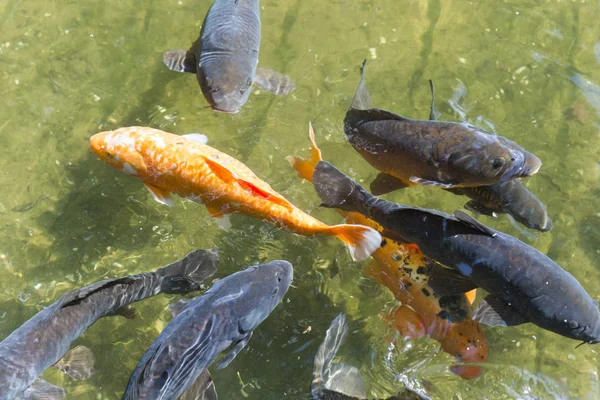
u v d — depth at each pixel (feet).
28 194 10.13
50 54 10.77
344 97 10.60
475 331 9.30
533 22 11.19
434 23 11.14
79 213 10.07
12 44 10.80
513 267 8.97
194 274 9.54
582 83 10.78
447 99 10.62
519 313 9.09
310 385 9.25
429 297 9.35
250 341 9.55
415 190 10.18
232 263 9.82
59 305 9.02
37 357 8.89
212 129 10.37
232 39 9.86
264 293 9.07
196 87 10.61
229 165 9.36
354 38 10.98
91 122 10.41
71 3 11.05
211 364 9.20
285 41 10.91
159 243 9.96
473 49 10.98
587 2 11.34
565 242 10.00
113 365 9.52
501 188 9.61
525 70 10.85
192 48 10.27
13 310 9.66
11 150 10.30
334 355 9.27
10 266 9.85
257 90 10.59
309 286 9.77
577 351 9.60
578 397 9.40
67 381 9.43
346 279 9.79
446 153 9.39
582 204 10.16
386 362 9.39
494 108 10.59
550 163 10.33
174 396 8.80
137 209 10.09
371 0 11.26
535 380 9.44
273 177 10.16
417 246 9.29
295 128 10.41
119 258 9.90
